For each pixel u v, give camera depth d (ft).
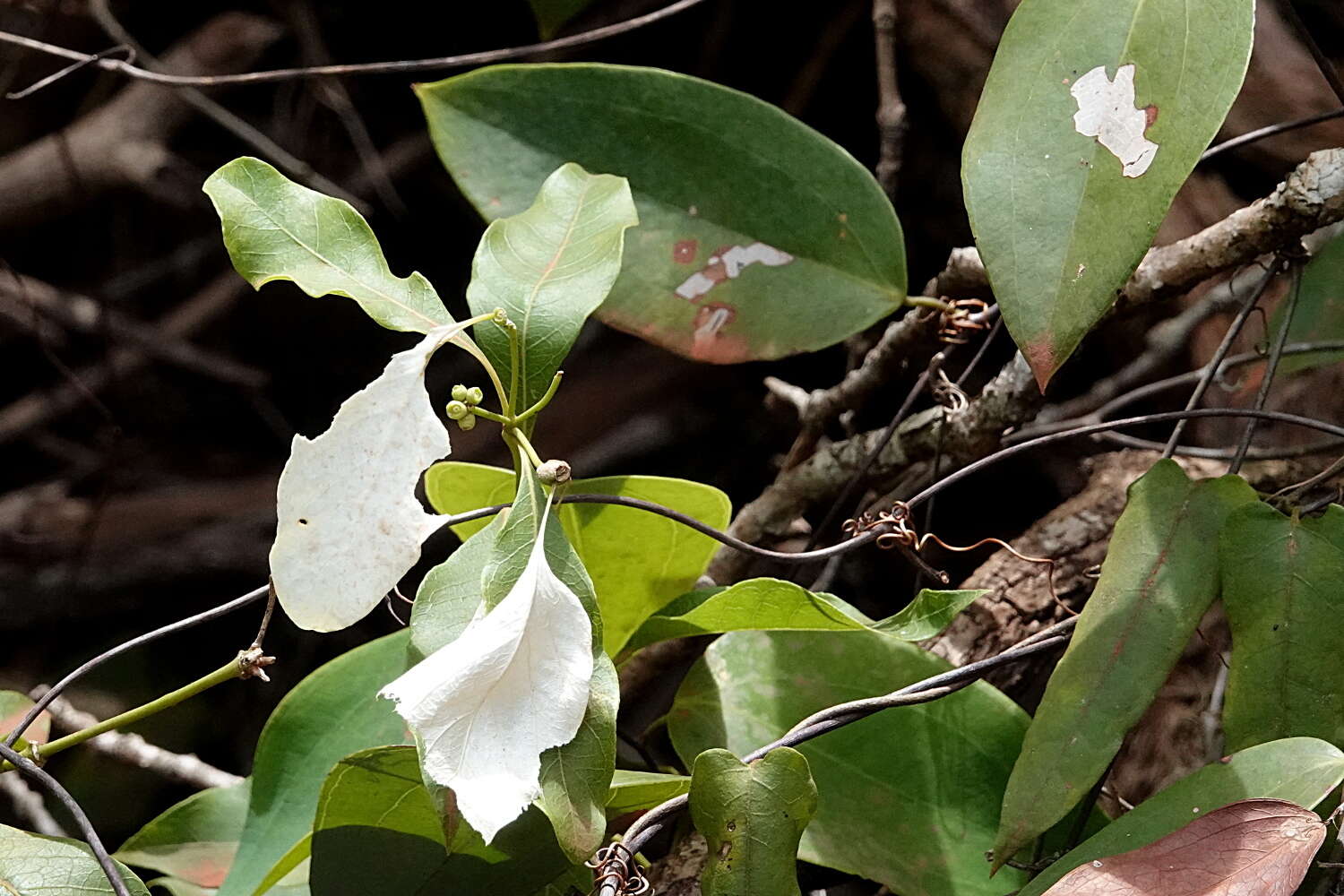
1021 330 3.59
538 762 3.51
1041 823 3.69
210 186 3.62
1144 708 3.71
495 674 3.51
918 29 5.35
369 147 6.70
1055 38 3.66
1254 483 4.20
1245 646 3.74
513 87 4.00
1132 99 3.63
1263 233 3.90
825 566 4.37
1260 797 3.62
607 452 7.18
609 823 3.80
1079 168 3.62
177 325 7.22
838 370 6.93
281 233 3.63
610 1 6.47
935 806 3.84
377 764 3.69
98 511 5.65
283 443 7.51
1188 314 4.67
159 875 4.24
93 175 6.75
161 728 6.57
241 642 6.91
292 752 3.94
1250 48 3.62
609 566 3.88
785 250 4.00
